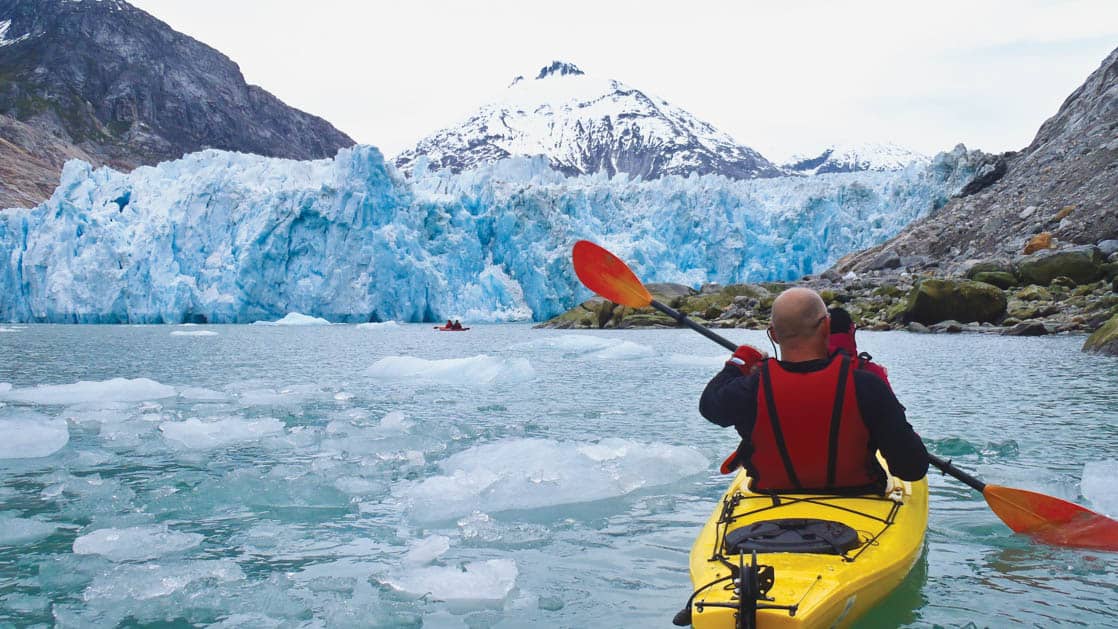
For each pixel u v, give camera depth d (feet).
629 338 72.43
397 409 27.17
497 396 30.73
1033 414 23.72
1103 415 23.41
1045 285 78.69
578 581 10.63
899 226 139.13
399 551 12.09
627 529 13.01
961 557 11.10
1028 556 11.16
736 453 10.43
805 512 9.64
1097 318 61.36
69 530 13.33
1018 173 122.11
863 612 8.43
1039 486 14.48
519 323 130.11
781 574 8.22
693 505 14.49
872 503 9.97
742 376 10.14
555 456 17.25
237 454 19.48
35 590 10.53
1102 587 9.93
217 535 12.92
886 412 9.21
